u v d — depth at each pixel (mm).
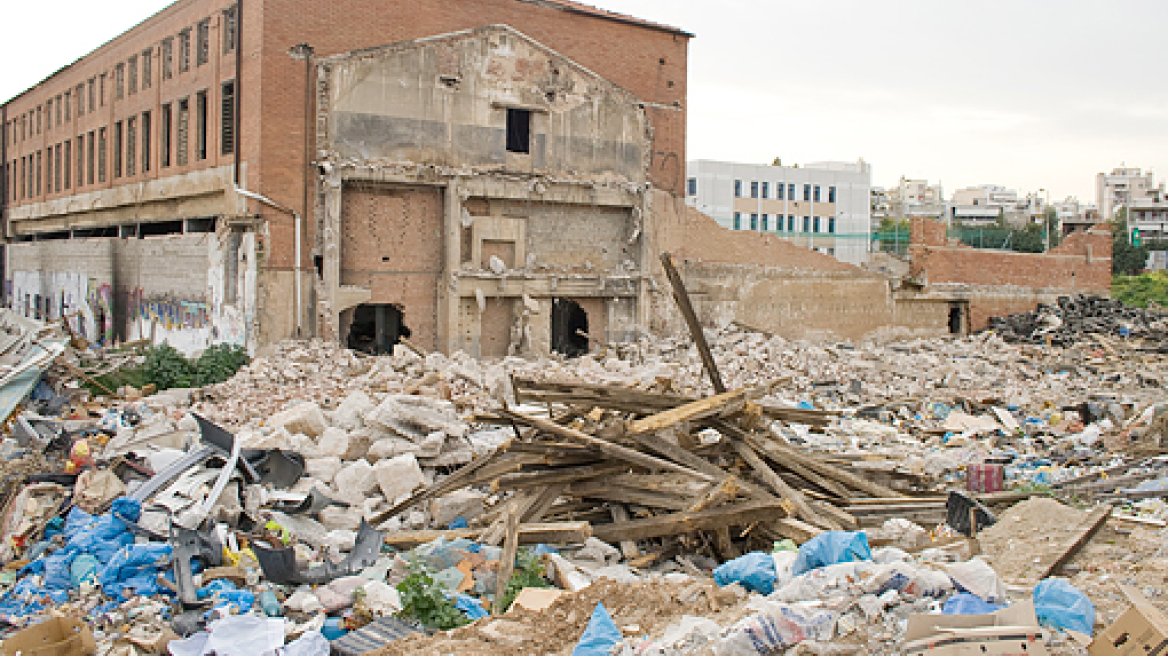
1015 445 19859
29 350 20781
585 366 26094
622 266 32844
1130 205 122438
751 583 8898
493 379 22109
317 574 9891
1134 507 12492
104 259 37375
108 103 37656
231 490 11617
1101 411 22000
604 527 11102
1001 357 33281
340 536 11438
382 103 27875
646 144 33000
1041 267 42906
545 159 30859
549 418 13508
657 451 11781
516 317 30828
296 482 13141
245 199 26891
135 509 10742
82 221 40875
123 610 8953
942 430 21078
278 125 26531
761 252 35750
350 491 13016
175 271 31156
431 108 28656
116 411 18109
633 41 32750
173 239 31250
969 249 40562
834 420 21859
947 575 8062
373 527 11891
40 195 46094
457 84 29047
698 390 24734
